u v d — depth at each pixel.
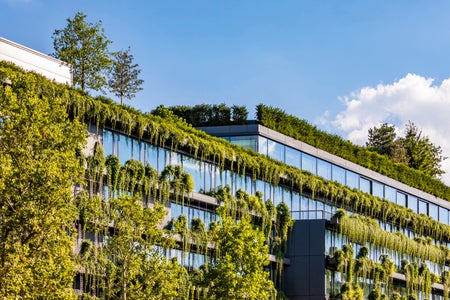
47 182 38.84
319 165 76.00
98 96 54.53
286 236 68.44
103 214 47.59
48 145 40.44
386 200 79.12
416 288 78.19
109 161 53.25
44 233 38.44
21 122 40.03
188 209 59.88
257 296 52.97
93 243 51.12
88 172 51.81
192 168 60.66
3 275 36.38
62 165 40.16
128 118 55.03
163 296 47.19
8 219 38.09
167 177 57.44
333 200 74.31
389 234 75.75
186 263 58.16
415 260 79.06
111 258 51.56
